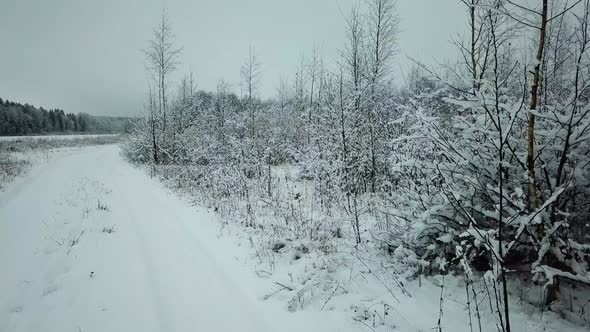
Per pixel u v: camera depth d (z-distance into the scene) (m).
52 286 4.87
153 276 5.16
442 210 4.46
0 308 4.37
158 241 6.80
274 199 9.10
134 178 17.73
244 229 7.34
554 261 3.68
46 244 6.70
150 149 24.64
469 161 4.27
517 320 3.39
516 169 4.24
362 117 11.28
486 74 5.10
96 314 4.15
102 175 18.14
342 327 3.67
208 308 4.23
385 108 11.23
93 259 5.87
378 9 16.86
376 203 7.59
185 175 14.68
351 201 8.33
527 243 4.00
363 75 14.77
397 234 5.13
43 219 8.61
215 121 21.47
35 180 15.45
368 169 10.78
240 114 18.36
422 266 4.60
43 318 4.10
